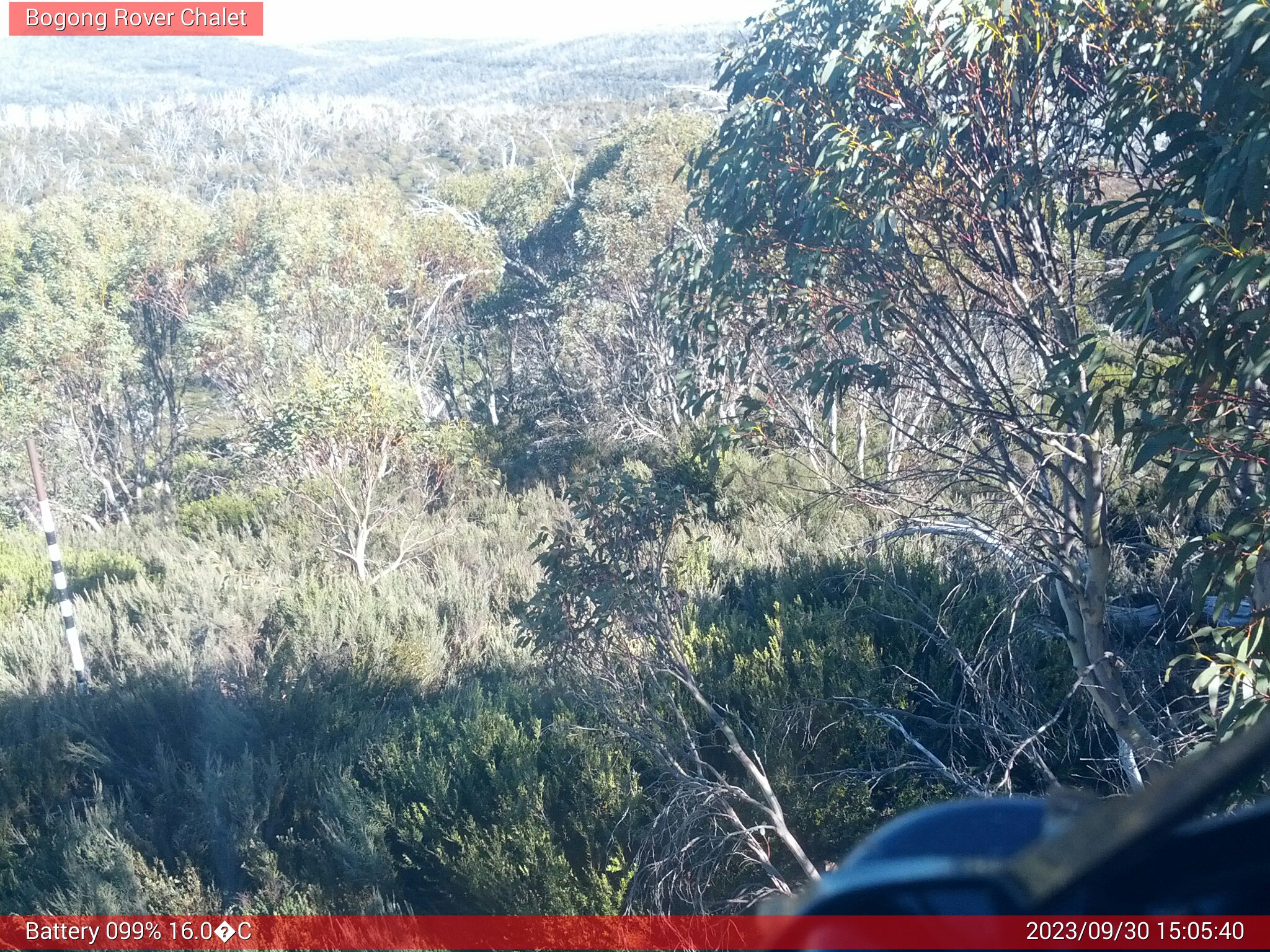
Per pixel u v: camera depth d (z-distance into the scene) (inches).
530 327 962.7
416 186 2417.6
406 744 264.1
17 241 851.4
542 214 1203.9
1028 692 213.5
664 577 218.5
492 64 6712.6
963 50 171.5
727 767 237.3
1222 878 30.5
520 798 223.6
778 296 210.4
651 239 844.6
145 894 218.4
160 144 3065.9
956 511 199.3
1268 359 115.2
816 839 218.8
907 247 188.5
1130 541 236.1
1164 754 173.5
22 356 768.9
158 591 447.2
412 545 493.0
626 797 218.2
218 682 318.7
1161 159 142.6
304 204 927.7
